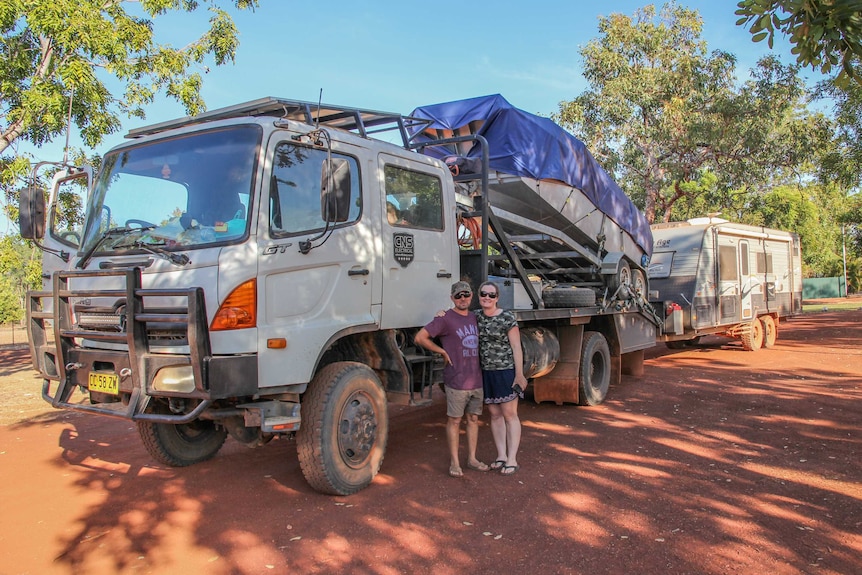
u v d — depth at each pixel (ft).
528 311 23.95
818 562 12.88
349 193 16.87
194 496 17.40
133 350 14.89
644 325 35.83
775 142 80.18
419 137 26.68
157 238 15.99
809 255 162.71
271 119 16.24
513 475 18.63
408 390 19.17
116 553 13.84
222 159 16.12
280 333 15.48
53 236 22.52
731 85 82.17
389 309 18.83
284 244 15.79
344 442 16.98
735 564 12.81
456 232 22.22
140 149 17.58
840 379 34.42
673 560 13.00
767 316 51.98
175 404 15.48
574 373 27.91
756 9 15.12
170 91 44.70
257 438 17.71
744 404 28.35
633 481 17.95
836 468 19.03
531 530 14.58
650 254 37.22
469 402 18.92
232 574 12.75
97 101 39.01
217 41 45.85
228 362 14.44
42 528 15.34
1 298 114.42
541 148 25.88
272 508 16.25
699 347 53.36
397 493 17.24
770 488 17.31
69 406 16.17
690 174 89.86
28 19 35.27
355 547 13.84
